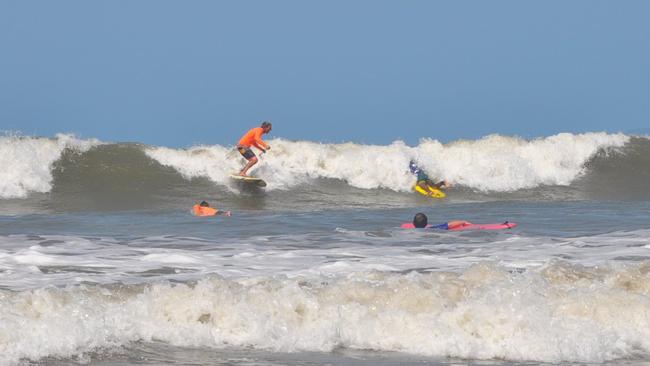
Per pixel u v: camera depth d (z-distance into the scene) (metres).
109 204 86.12
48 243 53.34
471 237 58.41
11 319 27.81
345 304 31.31
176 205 86.31
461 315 29.67
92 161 94.31
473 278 35.34
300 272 41.09
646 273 37.69
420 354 28.02
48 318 28.33
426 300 31.62
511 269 41.66
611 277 36.25
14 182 88.38
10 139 92.00
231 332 29.59
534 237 58.09
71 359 26.41
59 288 32.50
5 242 53.59
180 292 31.31
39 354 26.42
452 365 26.83
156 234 60.03
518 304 30.28
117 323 29.25
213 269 42.09
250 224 67.38
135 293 32.59
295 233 60.91
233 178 94.12
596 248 51.62
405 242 55.69
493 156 104.94
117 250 49.88
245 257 47.09
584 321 30.02
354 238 58.00
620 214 76.06
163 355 27.33
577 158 108.94
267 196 92.50
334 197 93.69
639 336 29.50
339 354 27.91
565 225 66.31
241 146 92.94
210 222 69.00
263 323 29.78
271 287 33.06
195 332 29.28
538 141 109.50
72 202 86.19
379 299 32.00
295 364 26.77
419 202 93.12
